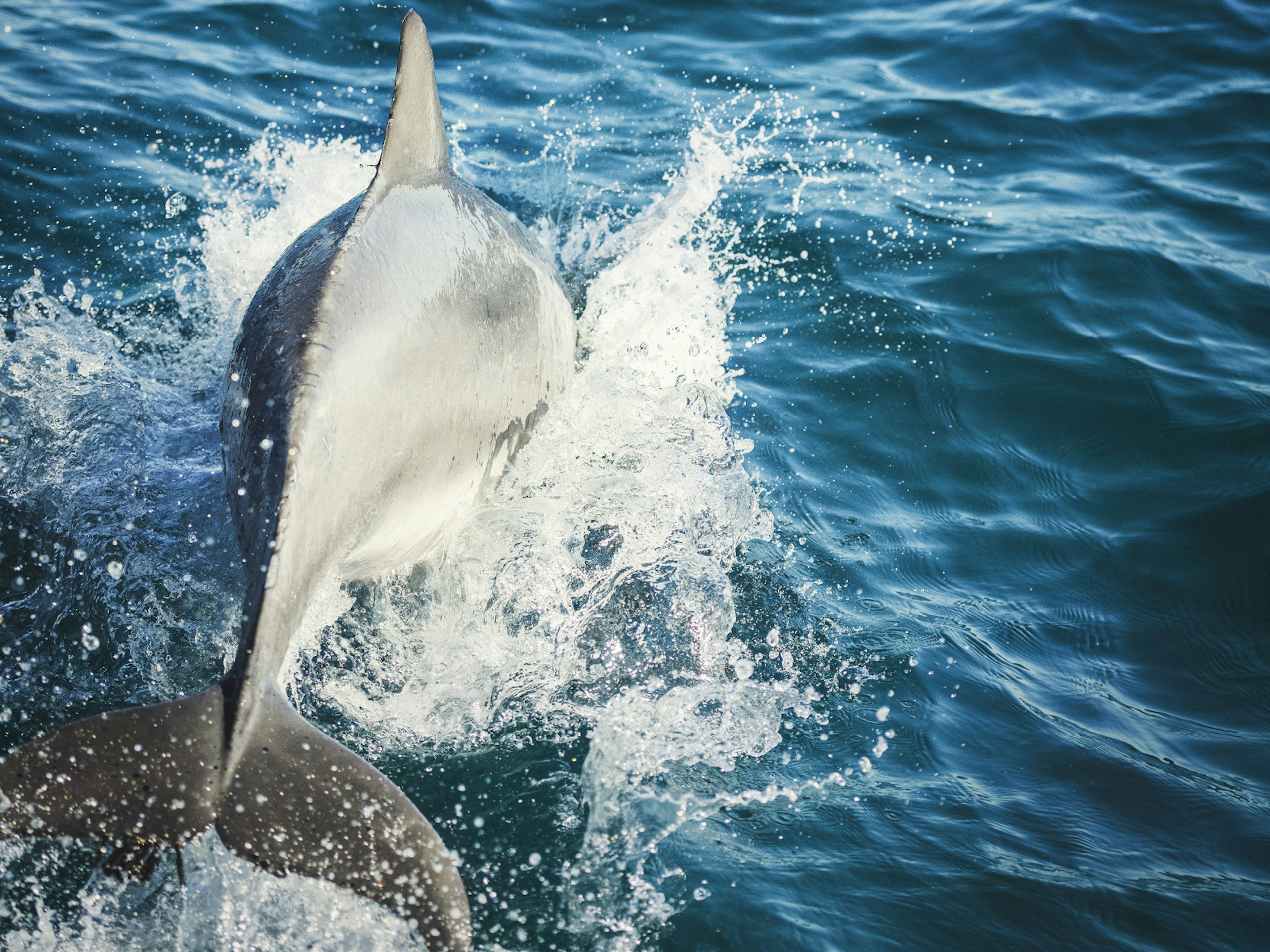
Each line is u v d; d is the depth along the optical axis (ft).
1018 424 18.53
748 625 14.15
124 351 17.84
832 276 21.99
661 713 12.79
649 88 29.60
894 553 15.74
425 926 8.44
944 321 20.84
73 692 12.37
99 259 20.40
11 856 10.33
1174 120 28.45
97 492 14.76
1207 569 15.70
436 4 32.63
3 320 18.15
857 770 12.26
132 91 26.37
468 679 13.15
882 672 13.61
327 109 27.14
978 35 32.37
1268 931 10.57
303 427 10.18
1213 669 14.14
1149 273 22.40
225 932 9.87
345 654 13.21
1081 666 14.05
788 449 17.62
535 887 10.61
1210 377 19.65
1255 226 24.22
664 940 10.12
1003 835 11.52
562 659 13.48
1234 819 11.88
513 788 11.76
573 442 16.02
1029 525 16.48
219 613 13.38
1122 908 10.73
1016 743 12.77
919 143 27.48
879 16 34.04
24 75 26.27
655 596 14.17
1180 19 32.89
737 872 10.89
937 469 17.53
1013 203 24.93
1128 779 12.34
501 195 23.65
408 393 11.75
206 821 8.61
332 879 8.53
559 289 16.72
